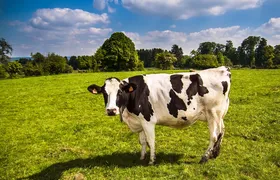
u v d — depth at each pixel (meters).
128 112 6.47
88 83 26.70
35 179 6.00
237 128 9.07
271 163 6.06
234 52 118.25
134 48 73.69
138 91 6.27
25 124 11.48
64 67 65.56
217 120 6.40
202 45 139.50
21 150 8.13
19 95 20.64
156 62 74.69
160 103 6.26
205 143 7.91
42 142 8.80
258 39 106.88
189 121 6.43
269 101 13.12
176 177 5.50
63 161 6.95
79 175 5.73
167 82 6.30
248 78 25.38
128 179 5.54
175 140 8.32
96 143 8.41
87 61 70.19
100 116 12.47
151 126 6.33
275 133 8.32
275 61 85.25
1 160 7.41
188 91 6.19
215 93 6.22
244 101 13.62
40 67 60.44
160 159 6.68
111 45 69.00
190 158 6.79
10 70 60.09
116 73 41.91
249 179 5.34
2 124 11.61
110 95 5.84
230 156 6.64
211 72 6.38
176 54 124.69
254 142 7.70
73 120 11.90
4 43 84.94
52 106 15.49
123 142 8.39
